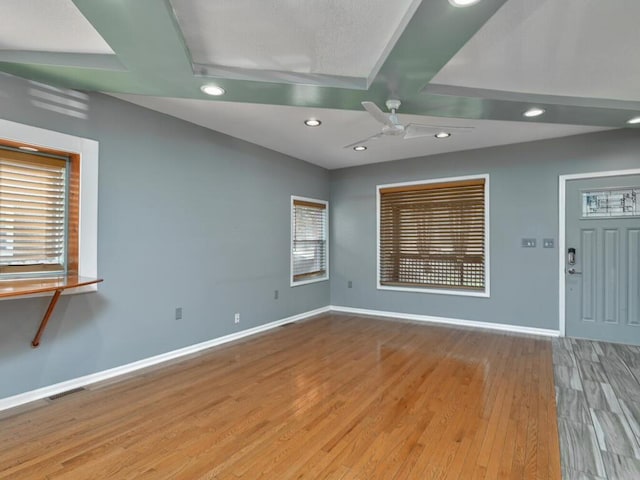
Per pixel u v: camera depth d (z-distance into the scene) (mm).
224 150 4250
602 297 4250
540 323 4566
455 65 2494
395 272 5660
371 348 4020
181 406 2633
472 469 1923
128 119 3273
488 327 4883
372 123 3863
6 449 2088
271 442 2176
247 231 4574
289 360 3629
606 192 4215
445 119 3760
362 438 2221
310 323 5234
